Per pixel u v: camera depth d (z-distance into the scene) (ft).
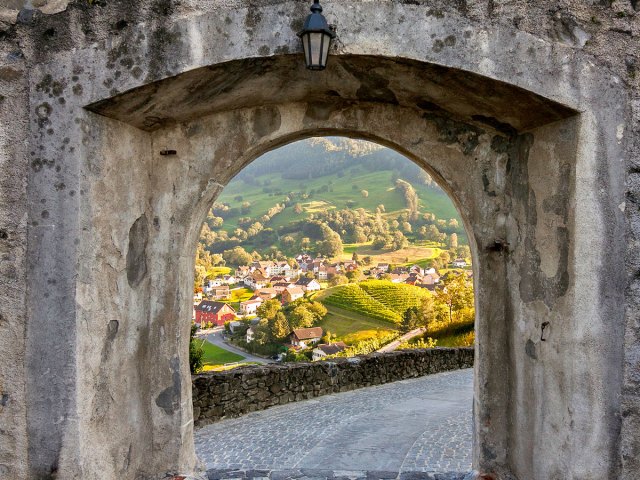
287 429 21.80
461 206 11.62
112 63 9.74
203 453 18.58
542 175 10.28
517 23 9.50
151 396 11.72
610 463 9.21
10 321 9.82
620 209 9.27
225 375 23.71
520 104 9.93
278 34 9.52
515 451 11.16
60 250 9.70
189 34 9.66
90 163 9.92
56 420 9.67
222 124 11.71
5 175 9.88
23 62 9.93
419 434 20.47
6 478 9.81
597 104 9.34
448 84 10.08
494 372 11.57
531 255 10.59
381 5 9.51
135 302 11.25
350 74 10.28
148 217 11.67
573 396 9.32
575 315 9.31
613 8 9.54
